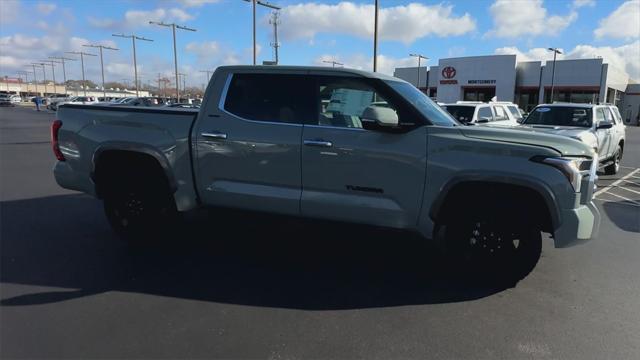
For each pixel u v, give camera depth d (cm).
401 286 430
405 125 417
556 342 331
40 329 339
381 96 435
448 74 5788
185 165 490
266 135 456
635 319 369
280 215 468
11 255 498
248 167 466
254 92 473
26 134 2258
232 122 471
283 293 411
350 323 356
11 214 679
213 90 487
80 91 12962
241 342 325
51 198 795
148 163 519
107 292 407
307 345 322
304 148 443
